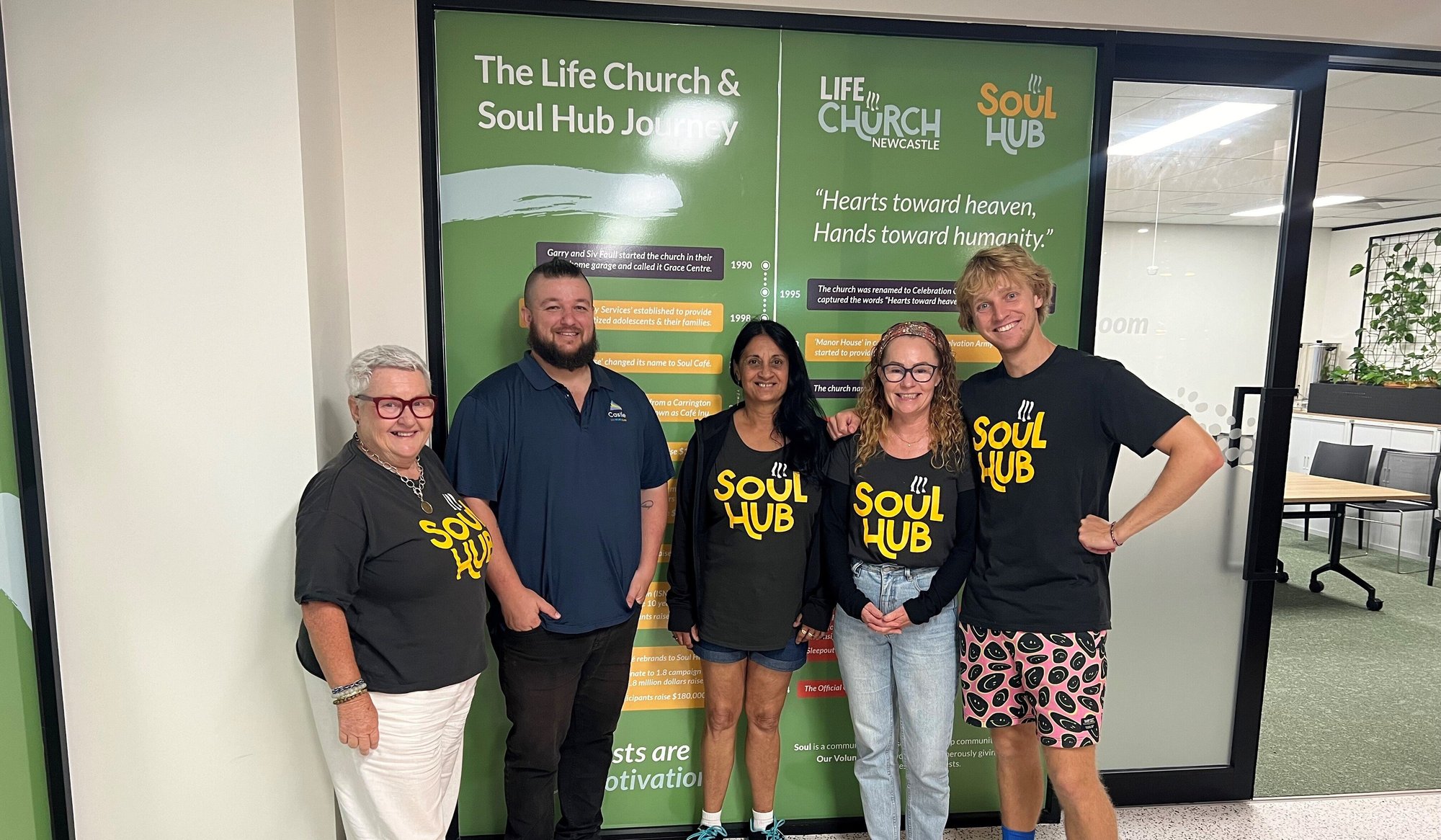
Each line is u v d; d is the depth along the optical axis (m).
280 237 1.55
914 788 1.82
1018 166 2.06
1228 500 2.25
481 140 1.90
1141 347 2.19
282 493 1.61
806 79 1.98
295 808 1.70
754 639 1.78
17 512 1.53
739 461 1.78
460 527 1.47
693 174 1.98
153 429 1.57
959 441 1.72
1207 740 2.33
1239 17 2.02
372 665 1.38
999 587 1.68
